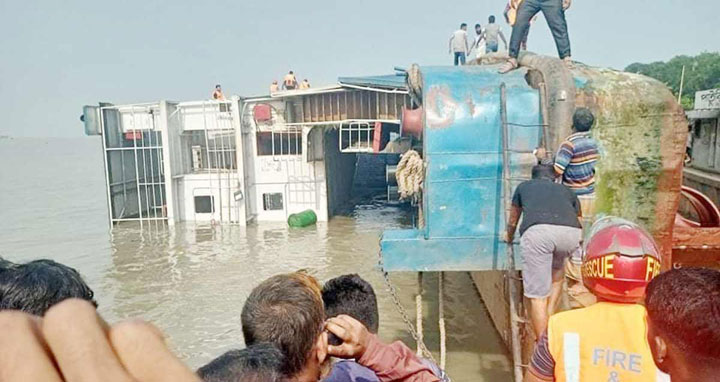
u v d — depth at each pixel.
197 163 24.45
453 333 11.05
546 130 6.86
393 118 21.67
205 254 19.39
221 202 23.66
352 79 21.16
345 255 18.80
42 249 21.23
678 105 6.82
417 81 8.23
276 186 24.02
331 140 25.66
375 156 36.56
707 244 7.38
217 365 1.58
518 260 6.89
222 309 13.74
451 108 7.18
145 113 24.20
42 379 0.59
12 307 1.98
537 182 5.61
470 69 7.87
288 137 23.67
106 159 23.77
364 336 2.42
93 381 0.59
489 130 7.10
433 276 15.75
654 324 1.89
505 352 9.83
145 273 17.31
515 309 6.46
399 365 2.44
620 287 2.48
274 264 17.91
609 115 6.89
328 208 24.39
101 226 26.05
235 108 22.88
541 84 7.00
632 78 7.18
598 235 2.66
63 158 116.94
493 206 7.04
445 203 7.07
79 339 0.63
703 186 16.77
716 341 1.69
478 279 13.75
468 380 8.78
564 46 8.12
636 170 6.84
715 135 16.97
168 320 13.09
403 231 7.61
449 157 7.09
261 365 1.60
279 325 2.19
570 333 2.54
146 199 26.17
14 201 38.50
